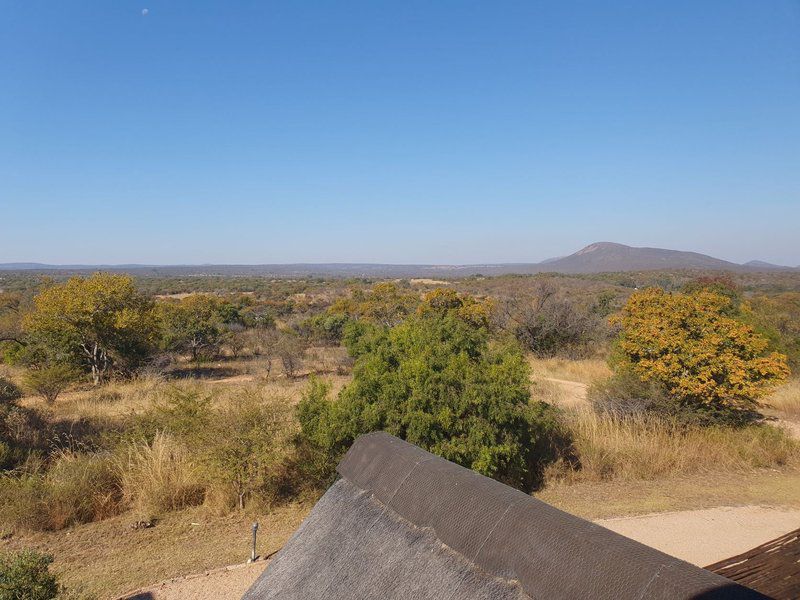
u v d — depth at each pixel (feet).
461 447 24.63
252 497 26.00
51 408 44.86
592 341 78.33
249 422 26.45
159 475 26.35
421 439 24.97
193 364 79.00
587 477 29.66
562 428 32.35
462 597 6.95
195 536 23.04
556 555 6.46
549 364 68.69
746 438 34.14
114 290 65.67
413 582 7.67
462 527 7.72
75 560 20.84
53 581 14.96
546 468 29.55
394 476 9.68
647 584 5.60
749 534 23.16
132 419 33.94
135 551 21.63
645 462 30.60
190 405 30.42
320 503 10.87
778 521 24.49
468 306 81.51
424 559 7.86
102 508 25.07
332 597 8.47
